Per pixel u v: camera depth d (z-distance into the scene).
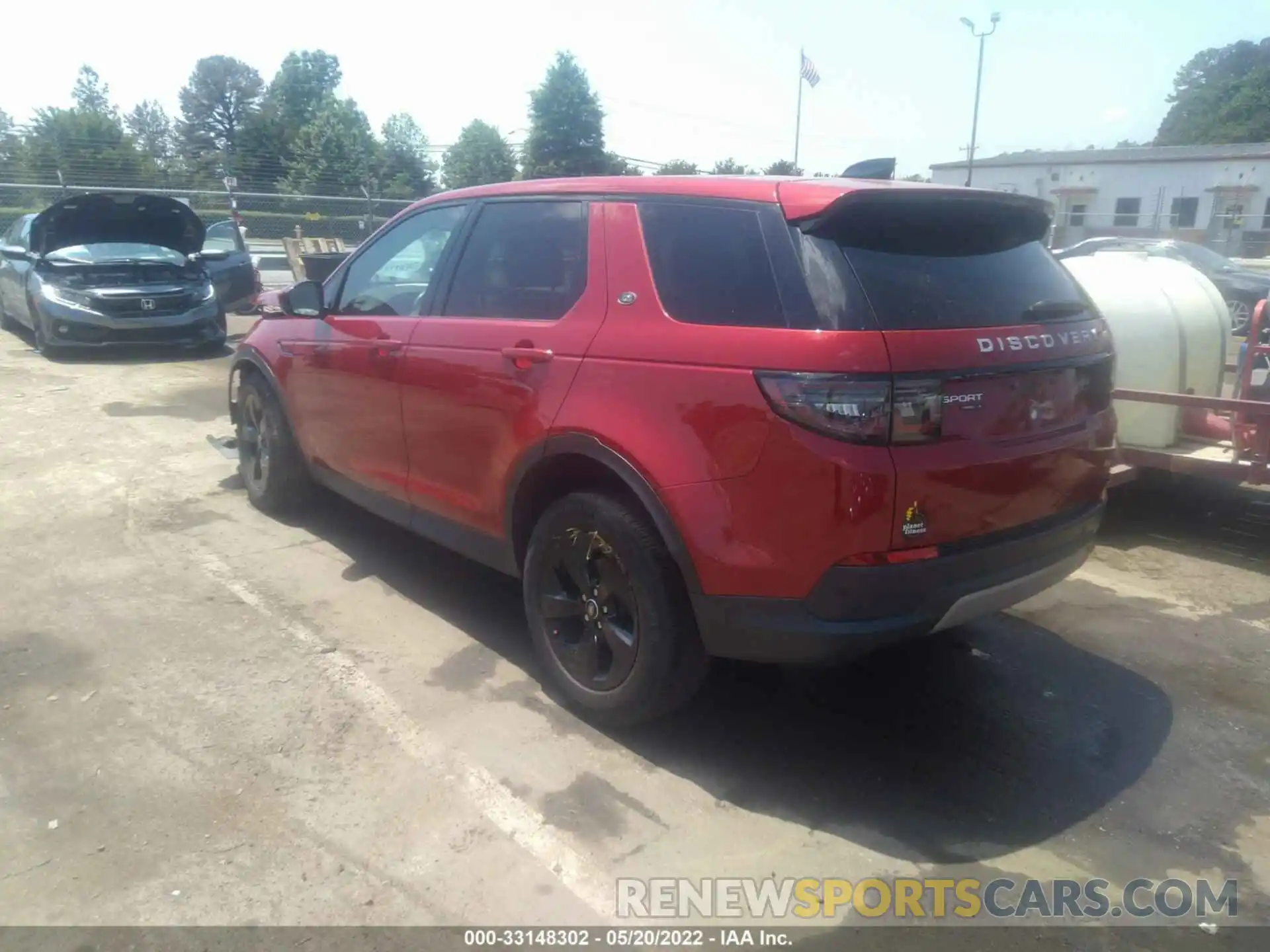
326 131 51.31
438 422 4.13
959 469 2.98
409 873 2.84
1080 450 3.46
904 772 3.40
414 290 4.45
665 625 3.28
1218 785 3.38
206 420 8.19
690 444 3.10
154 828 2.99
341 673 3.96
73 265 11.20
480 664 4.07
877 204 3.06
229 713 3.64
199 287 11.68
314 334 5.01
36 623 4.34
